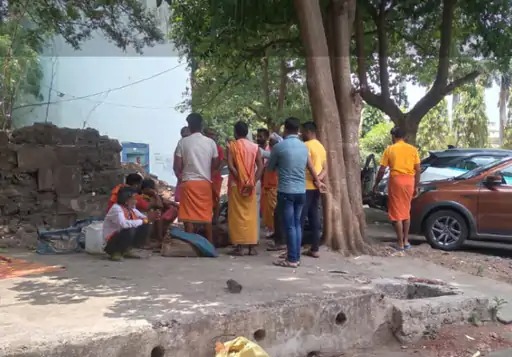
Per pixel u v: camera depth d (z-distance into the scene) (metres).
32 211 9.80
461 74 16.36
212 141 7.85
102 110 22.67
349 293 5.77
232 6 10.67
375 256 8.45
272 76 21.97
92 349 4.14
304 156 7.13
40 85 20.89
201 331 4.72
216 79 20.48
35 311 4.80
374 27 15.34
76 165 10.48
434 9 13.75
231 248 8.37
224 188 14.41
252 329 5.02
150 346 4.43
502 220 9.42
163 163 23.38
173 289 5.66
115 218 7.07
